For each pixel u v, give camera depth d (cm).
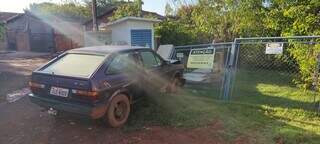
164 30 1686
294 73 1055
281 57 1073
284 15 1047
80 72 566
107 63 588
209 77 1016
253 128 586
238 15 1317
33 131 580
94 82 538
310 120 632
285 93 889
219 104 755
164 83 778
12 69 1491
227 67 822
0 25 1320
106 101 559
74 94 545
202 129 584
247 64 1239
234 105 743
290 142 516
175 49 1163
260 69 1218
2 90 939
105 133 568
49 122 627
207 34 1536
